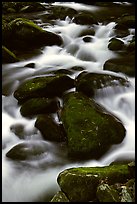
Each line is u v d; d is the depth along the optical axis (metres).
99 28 15.37
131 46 12.72
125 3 19.27
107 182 6.56
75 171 6.83
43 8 18.16
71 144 7.84
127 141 8.30
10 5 18.09
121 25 14.93
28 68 11.88
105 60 12.47
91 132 7.88
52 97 9.62
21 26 13.13
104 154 7.90
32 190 7.30
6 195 7.22
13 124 9.09
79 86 9.74
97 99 9.64
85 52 13.23
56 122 8.68
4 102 10.02
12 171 7.71
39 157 7.99
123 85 10.01
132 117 9.28
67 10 17.38
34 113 9.11
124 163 7.68
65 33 15.05
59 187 7.27
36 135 8.53
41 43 13.51
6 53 12.08
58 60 12.72
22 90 9.75
